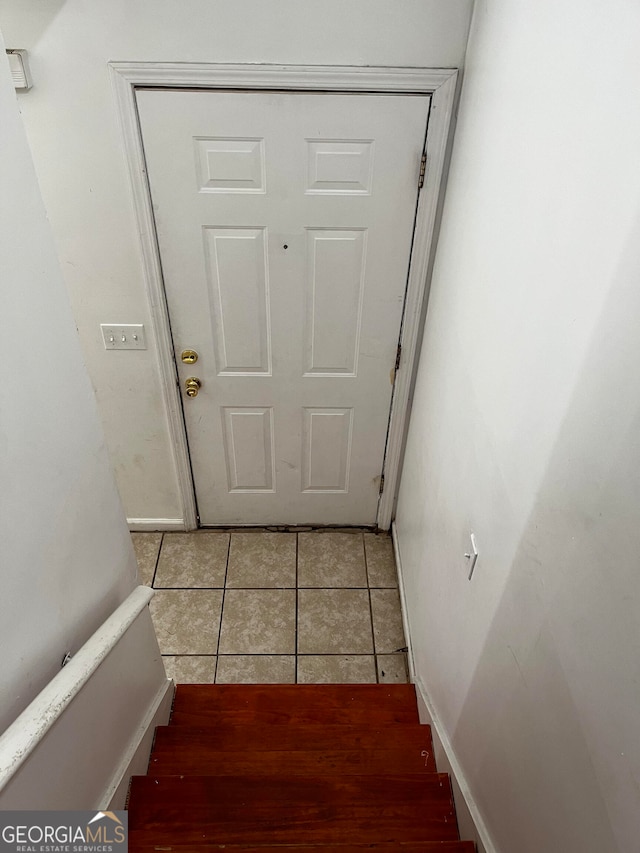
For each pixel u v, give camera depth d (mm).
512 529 1184
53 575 1155
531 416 1090
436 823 1551
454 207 1854
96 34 1702
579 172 909
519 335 1174
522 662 1120
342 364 2439
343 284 2217
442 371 1935
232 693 2152
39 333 1049
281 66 1765
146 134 1883
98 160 1919
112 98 1809
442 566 1854
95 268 2146
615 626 770
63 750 1203
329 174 1975
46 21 1676
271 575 2787
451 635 1700
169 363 2391
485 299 1437
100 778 1413
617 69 786
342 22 1702
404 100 1832
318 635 2537
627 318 748
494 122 1417
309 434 2660
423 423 2258
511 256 1243
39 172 1937
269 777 1657
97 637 1293
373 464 2777
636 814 711
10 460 981
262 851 1401
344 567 2838
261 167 1958
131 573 1560
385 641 2525
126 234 2074
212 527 3010
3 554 976
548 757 991
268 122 1872
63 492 1172
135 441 2645
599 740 809
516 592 1155
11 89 917
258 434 2652
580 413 880
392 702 2156
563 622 934
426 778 1654
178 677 2365
